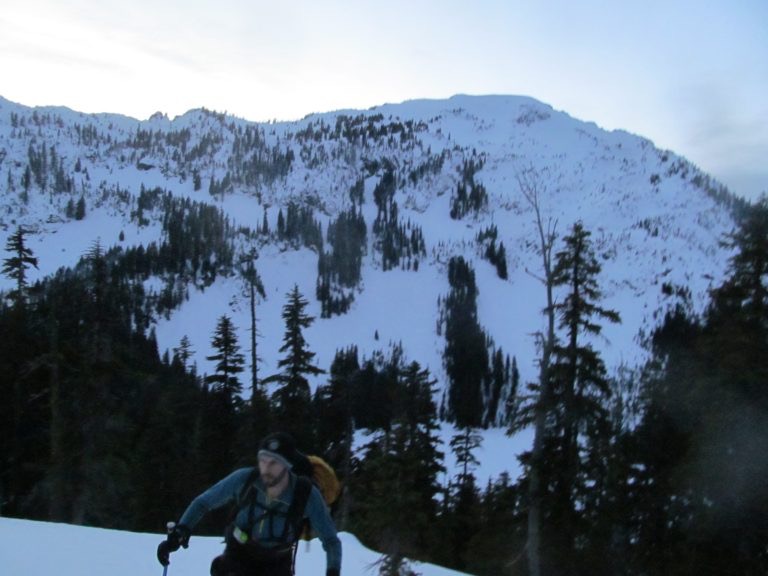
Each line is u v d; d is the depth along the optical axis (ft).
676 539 66.80
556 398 68.03
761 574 57.57
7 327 89.81
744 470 58.34
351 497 102.06
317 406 141.18
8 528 32.09
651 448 72.64
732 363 58.90
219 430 117.39
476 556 85.25
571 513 69.46
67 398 76.28
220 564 13.08
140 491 96.27
